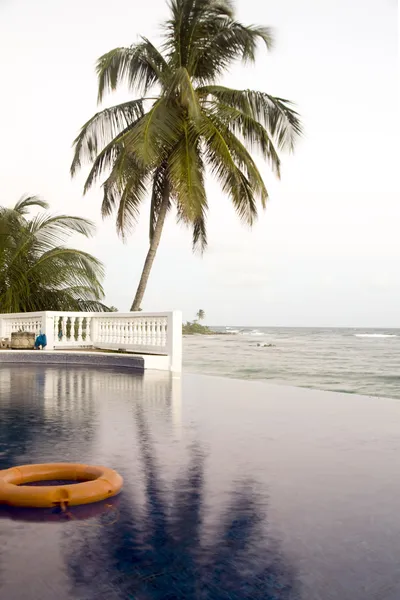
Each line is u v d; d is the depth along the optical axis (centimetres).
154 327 1612
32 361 1722
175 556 243
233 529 277
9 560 238
